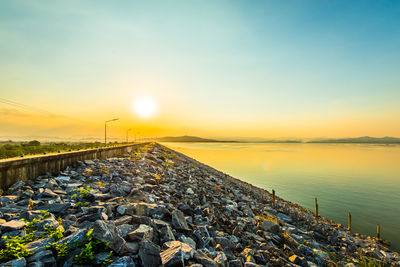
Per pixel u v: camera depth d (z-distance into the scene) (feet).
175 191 56.24
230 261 26.00
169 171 96.99
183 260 19.13
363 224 103.45
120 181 50.16
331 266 37.04
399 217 114.42
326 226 69.46
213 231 34.60
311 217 85.30
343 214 116.88
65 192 37.27
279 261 29.63
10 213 26.32
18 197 32.83
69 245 18.06
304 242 47.47
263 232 42.70
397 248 77.36
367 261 47.60
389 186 195.00
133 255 18.63
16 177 38.47
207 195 66.13
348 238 63.21
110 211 27.58
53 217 25.43
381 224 103.96
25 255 16.88
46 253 17.29
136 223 25.73
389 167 339.36
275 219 63.36
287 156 506.48
